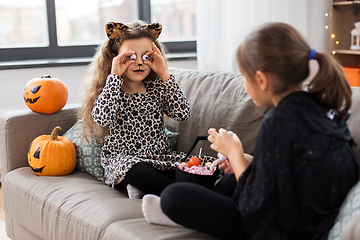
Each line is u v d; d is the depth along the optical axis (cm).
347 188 90
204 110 154
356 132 110
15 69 224
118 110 147
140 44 145
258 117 138
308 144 84
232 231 94
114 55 152
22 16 245
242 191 91
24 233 143
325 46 284
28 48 245
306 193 85
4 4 238
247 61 91
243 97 145
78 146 151
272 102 96
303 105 87
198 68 263
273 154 85
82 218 113
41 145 142
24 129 153
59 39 260
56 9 254
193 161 126
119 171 133
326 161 85
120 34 146
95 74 154
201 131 152
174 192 96
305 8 267
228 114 146
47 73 235
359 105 113
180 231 101
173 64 278
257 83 93
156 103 152
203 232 100
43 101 157
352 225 75
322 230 87
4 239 163
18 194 138
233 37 254
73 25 262
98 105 141
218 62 260
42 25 253
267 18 257
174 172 141
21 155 152
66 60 244
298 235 88
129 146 146
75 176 143
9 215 148
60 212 120
